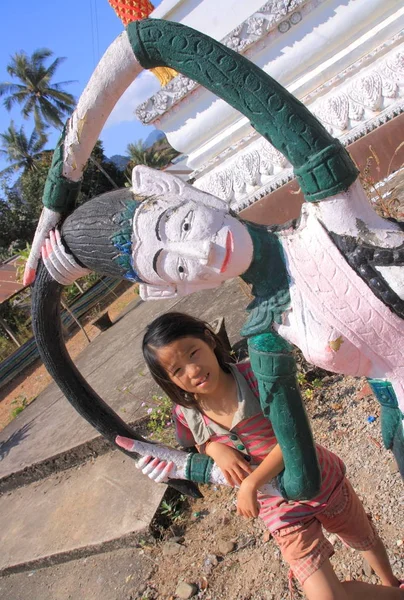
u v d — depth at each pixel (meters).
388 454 2.50
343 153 1.14
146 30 1.19
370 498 2.36
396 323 1.14
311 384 3.24
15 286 17.73
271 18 4.88
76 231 1.29
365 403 2.89
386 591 1.67
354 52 4.73
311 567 1.66
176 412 1.81
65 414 5.38
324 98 4.84
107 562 3.10
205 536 2.82
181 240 1.18
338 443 2.76
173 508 3.09
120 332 7.26
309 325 1.19
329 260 1.16
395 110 4.42
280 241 1.23
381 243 1.14
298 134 1.12
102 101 1.30
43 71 30.34
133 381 4.80
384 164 4.56
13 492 4.67
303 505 1.67
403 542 2.11
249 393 1.69
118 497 3.47
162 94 5.42
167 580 2.70
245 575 2.46
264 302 1.24
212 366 1.60
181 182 1.26
